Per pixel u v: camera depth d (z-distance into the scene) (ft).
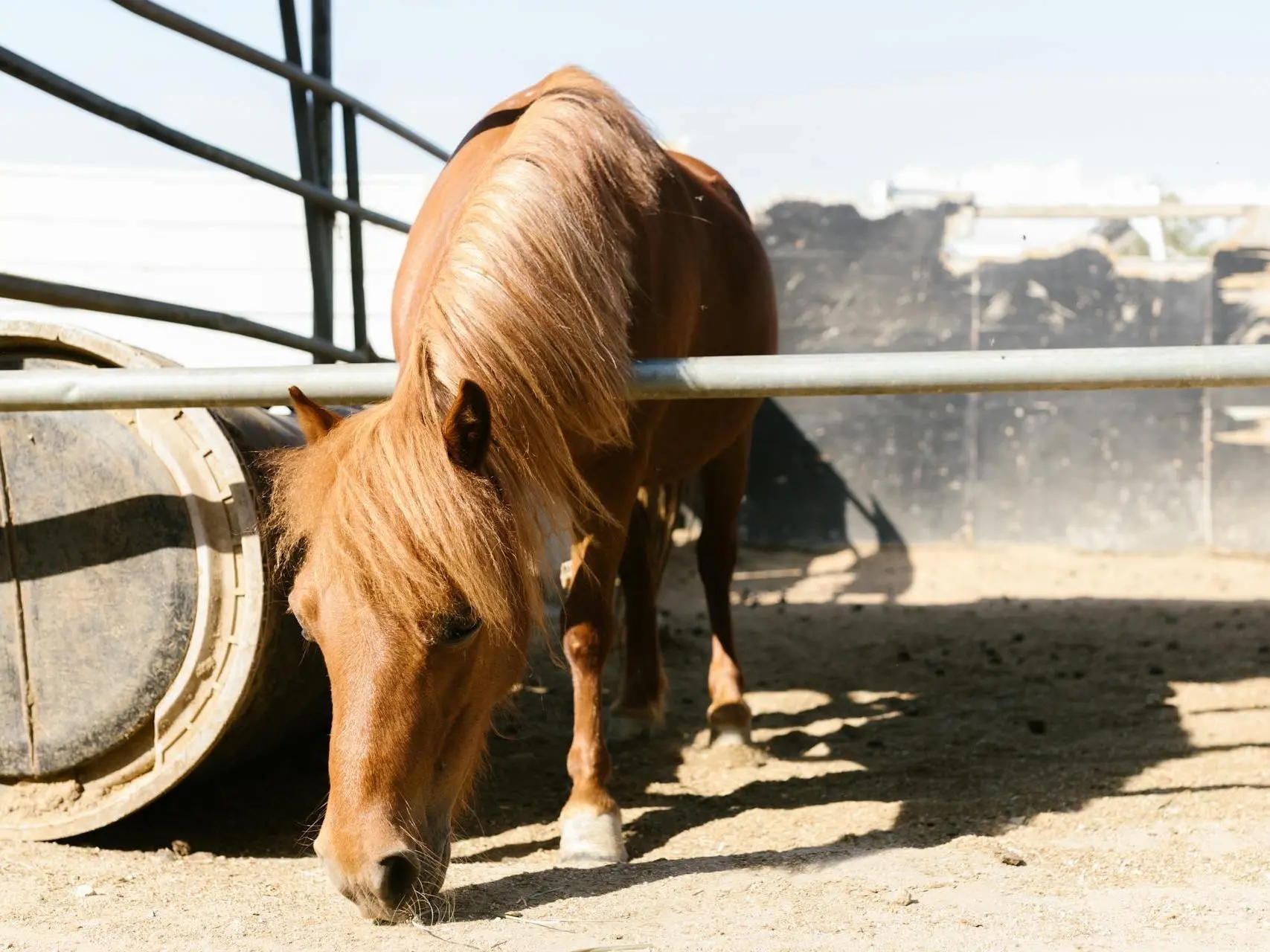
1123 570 24.94
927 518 27.94
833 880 7.11
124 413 8.34
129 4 10.42
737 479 12.34
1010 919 6.30
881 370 7.27
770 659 16.40
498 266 6.64
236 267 26.96
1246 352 7.06
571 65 9.09
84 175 26.61
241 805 9.72
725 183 12.65
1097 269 27.53
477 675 6.13
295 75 13.73
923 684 14.61
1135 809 9.07
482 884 7.21
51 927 6.43
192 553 8.15
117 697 8.23
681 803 9.98
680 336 9.20
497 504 6.13
